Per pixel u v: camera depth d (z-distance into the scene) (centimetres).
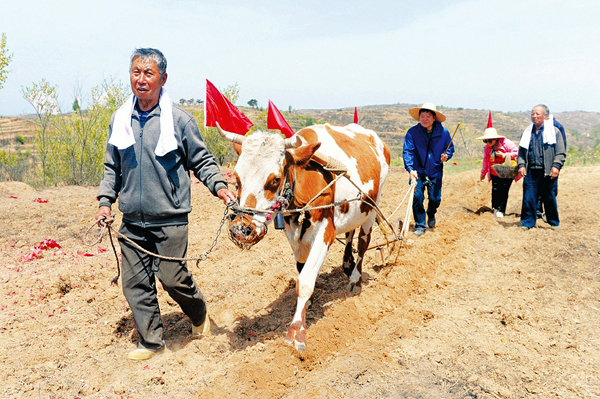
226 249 778
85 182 1425
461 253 724
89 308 542
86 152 1466
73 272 623
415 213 821
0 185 1195
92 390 384
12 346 445
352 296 574
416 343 454
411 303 549
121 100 1538
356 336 476
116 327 499
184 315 536
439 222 913
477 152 2164
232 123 598
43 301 555
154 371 409
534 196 818
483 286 593
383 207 1081
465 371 402
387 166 635
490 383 381
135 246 429
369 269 676
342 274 661
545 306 523
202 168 432
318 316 524
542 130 791
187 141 427
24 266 664
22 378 393
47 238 806
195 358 432
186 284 441
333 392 366
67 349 446
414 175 738
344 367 400
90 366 418
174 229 426
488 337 458
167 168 417
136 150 410
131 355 432
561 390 370
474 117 13750
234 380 379
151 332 438
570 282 584
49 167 1457
